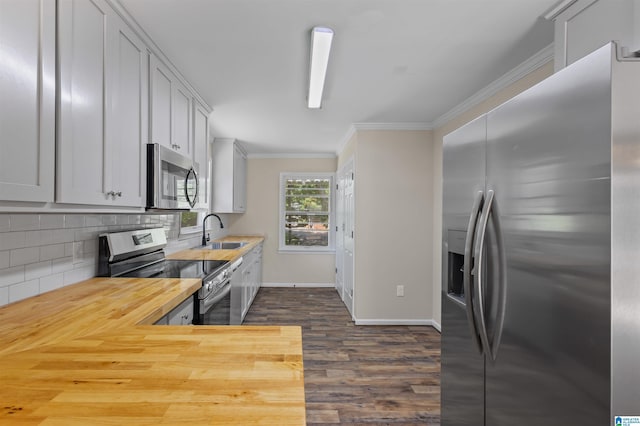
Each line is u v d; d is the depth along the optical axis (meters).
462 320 1.54
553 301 1.00
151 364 0.90
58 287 1.73
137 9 1.75
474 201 1.46
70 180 1.33
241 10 1.78
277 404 0.72
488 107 2.92
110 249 2.06
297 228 6.09
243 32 1.99
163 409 0.69
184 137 2.67
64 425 0.64
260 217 6.01
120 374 0.84
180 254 3.22
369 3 1.72
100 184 1.54
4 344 1.02
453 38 2.07
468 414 1.47
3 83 1.03
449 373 1.67
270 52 2.24
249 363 0.91
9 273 1.45
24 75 1.11
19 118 1.09
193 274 2.20
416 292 3.98
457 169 1.63
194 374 0.85
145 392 0.76
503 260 1.23
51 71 1.23
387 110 3.47
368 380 2.61
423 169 3.99
